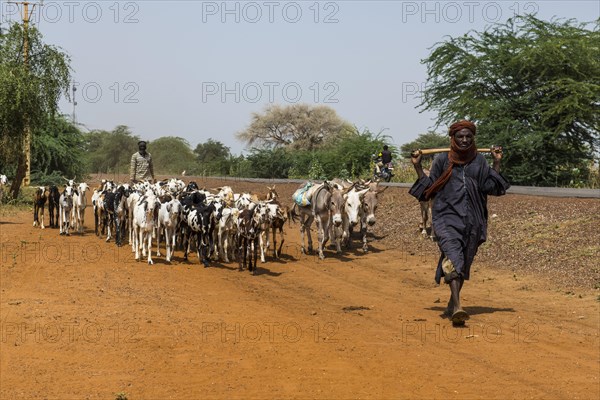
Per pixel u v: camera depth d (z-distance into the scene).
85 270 16.38
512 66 34.19
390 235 24.83
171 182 24.72
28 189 42.91
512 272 17.50
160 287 14.75
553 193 25.50
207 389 8.87
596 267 16.44
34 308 12.52
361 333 11.59
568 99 32.31
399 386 9.07
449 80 36.44
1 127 31.58
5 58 31.91
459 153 12.50
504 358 10.36
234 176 70.50
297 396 8.67
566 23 35.81
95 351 10.23
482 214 12.60
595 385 9.25
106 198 21.55
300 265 19.20
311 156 63.97
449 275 12.30
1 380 9.11
